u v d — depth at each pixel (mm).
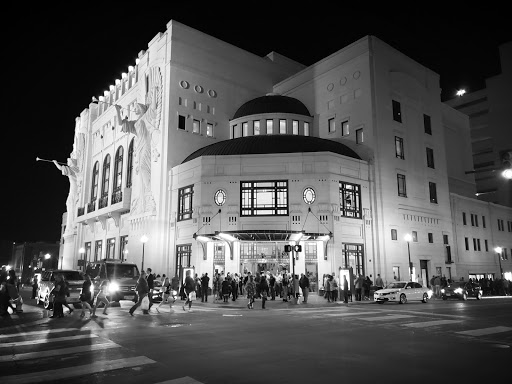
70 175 69875
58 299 17938
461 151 63781
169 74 44625
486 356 9844
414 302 30609
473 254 52031
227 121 48594
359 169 38594
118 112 47312
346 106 43875
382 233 38500
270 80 54438
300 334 13109
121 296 24938
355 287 31109
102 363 9125
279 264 34594
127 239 49250
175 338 12312
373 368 8672
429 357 9719
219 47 49688
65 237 70250
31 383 7637
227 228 35188
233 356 9805
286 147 38281
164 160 42281
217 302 27906
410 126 44938
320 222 34812
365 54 42688
